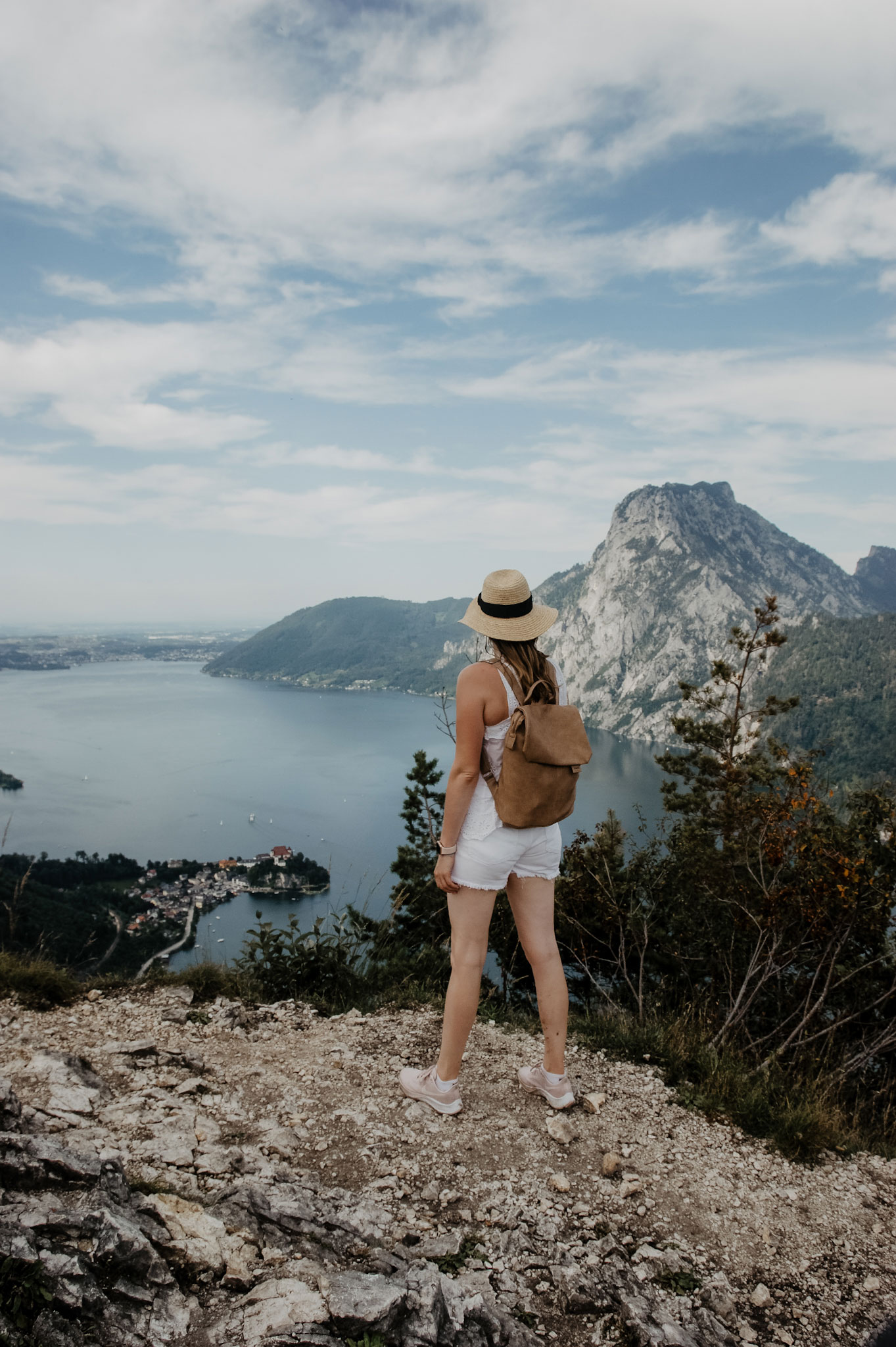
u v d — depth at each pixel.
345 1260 1.80
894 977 5.06
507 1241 2.05
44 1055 2.68
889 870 5.12
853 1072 4.68
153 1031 3.33
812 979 5.15
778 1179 2.59
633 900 5.78
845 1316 1.98
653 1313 1.84
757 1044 4.78
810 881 4.80
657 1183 2.46
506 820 2.49
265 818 101.44
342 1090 2.86
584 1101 2.90
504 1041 3.50
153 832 93.94
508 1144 2.57
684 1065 3.33
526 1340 1.69
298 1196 2.01
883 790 5.82
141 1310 1.46
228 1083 2.85
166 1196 1.84
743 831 5.68
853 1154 2.90
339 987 4.31
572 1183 2.39
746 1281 2.07
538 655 2.61
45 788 121.56
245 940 4.41
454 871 2.59
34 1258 1.40
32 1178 1.71
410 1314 1.59
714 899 5.61
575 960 5.91
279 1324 1.47
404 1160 2.42
